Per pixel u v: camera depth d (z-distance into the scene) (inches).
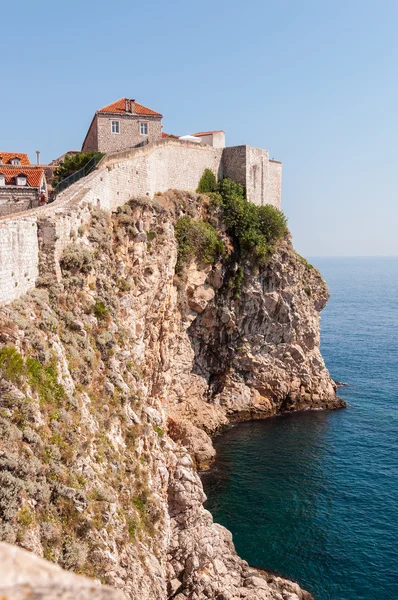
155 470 1118.4
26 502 603.5
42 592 212.8
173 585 1098.1
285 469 1910.7
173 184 2235.5
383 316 6122.1
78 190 1267.2
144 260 1621.6
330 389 2696.9
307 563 1376.7
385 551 1417.3
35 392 713.6
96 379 961.5
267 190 2741.1
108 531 754.2
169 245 1822.1
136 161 1796.3
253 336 2576.3
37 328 802.2
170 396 2194.9
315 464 1950.1
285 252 2630.4
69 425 756.6
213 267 2304.4
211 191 2480.3
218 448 2117.4
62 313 923.4
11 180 1818.4
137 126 2310.5
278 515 1599.4
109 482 833.5
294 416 2534.5
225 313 2423.7
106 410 946.1
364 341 4389.8
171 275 1875.0
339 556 1402.6
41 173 1867.6
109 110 2278.5
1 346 681.0
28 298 839.7
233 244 2438.5
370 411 2554.1
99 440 854.5
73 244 1056.8
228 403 2507.4
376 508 1628.9
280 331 2623.0
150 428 1159.6
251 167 2578.7
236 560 1309.1
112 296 1187.3
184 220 2133.4
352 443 2145.7
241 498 1702.8
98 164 1576.0
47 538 615.2
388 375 3221.0
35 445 654.5
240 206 2429.9
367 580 1309.1
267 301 2566.4
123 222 1553.9
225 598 1147.9
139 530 901.2
